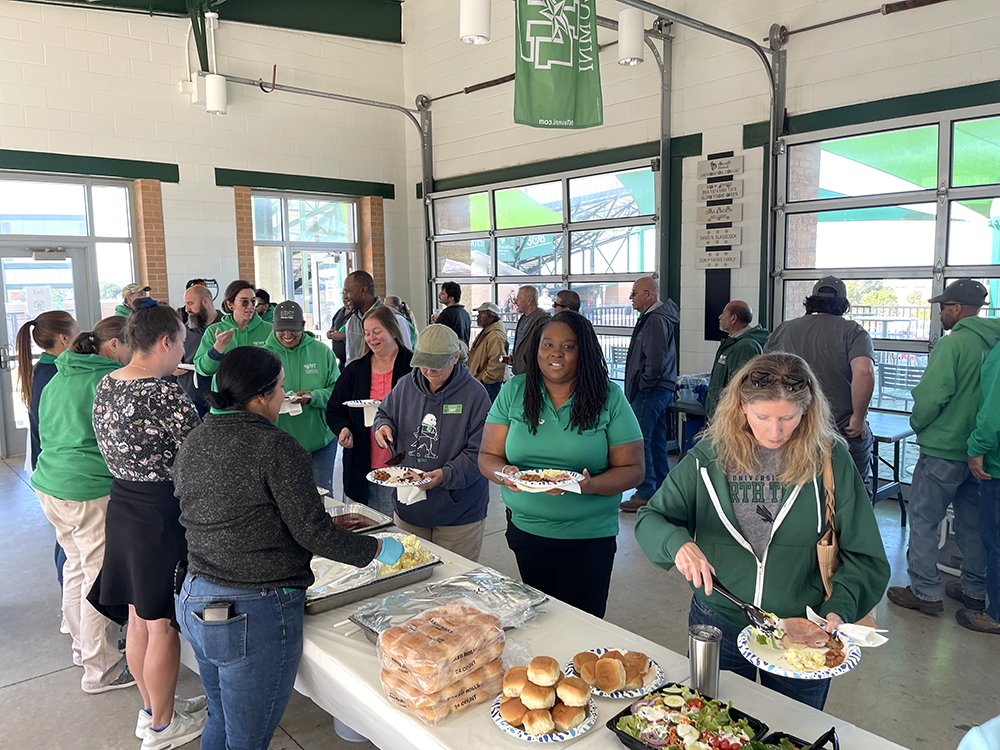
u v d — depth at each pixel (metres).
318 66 8.00
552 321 2.17
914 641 3.07
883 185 4.83
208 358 4.13
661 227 6.06
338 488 5.58
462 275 8.31
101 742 2.44
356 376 3.23
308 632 1.81
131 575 2.14
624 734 1.29
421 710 1.42
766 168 5.36
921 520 3.30
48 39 6.48
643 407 4.84
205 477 1.62
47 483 2.60
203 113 7.33
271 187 7.82
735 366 4.38
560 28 4.63
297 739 2.45
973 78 4.29
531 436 2.26
